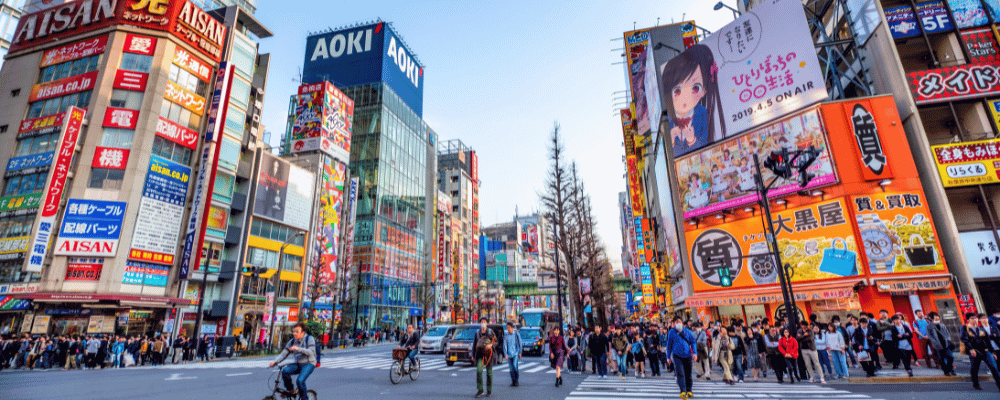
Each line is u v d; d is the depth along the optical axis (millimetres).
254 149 40562
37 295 25516
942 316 19781
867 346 12570
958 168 21516
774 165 14461
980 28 23719
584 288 26859
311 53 79250
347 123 55906
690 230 27797
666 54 35156
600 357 14484
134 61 31984
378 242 64188
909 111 22734
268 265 40500
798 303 22781
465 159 111250
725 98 27484
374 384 12648
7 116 31938
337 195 51875
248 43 40688
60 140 28281
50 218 27234
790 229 23484
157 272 30250
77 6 33469
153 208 30438
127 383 13078
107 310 27609
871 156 22297
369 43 77000
